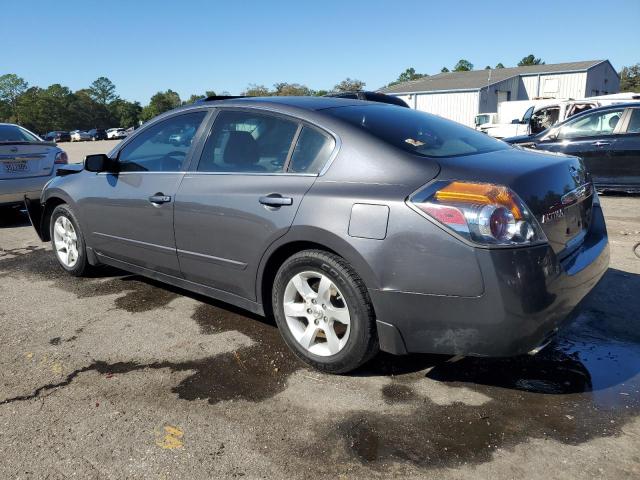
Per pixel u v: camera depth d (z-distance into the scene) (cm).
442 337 260
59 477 228
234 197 328
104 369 320
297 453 240
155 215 381
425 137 311
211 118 368
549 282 251
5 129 785
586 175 330
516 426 255
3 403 285
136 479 226
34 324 390
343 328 304
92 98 13275
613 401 274
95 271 496
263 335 362
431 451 238
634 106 866
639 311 385
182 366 322
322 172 297
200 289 374
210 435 254
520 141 1001
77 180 462
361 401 279
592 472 223
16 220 812
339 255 285
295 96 367
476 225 241
